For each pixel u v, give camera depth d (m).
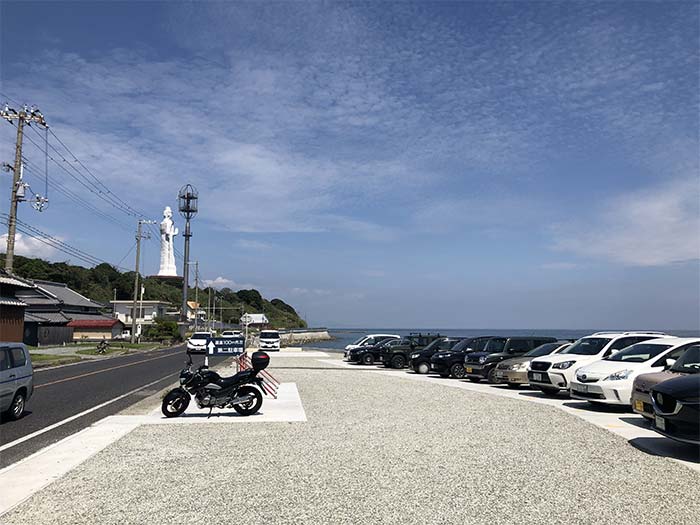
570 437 10.45
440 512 6.16
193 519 5.91
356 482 7.31
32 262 92.25
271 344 56.16
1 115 31.17
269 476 7.60
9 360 12.39
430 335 33.12
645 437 10.52
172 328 76.56
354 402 15.40
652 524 5.82
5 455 9.09
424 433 10.80
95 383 21.12
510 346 22.44
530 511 6.21
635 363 13.59
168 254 116.69
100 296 105.44
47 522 5.81
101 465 8.23
